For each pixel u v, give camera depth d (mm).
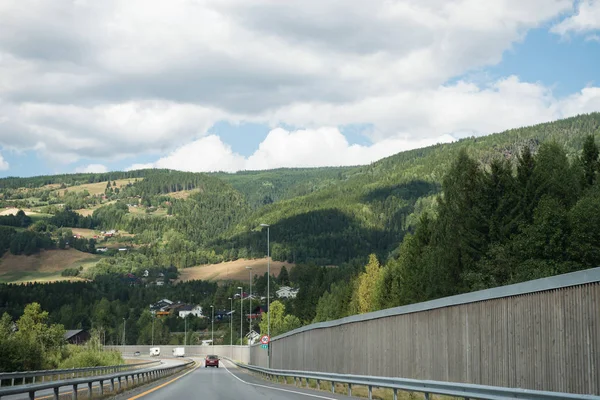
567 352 16391
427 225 62625
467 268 52844
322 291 166750
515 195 53406
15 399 28531
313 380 40125
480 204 54219
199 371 68062
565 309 16547
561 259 39031
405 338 26641
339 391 32250
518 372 18406
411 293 57562
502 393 16406
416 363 25422
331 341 38000
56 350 84250
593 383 15461
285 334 55312
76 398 22188
